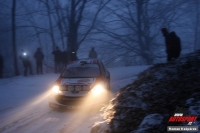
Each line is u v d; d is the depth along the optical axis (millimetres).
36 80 14727
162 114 4516
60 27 22578
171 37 9711
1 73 17031
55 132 5629
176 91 5121
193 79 5441
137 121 4695
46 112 7457
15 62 20078
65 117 6840
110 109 5855
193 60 6512
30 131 5801
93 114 7012
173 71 6211
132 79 12797
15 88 12352
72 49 19875
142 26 25453
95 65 8719
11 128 6102
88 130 5621
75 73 8227
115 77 14188
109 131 4676
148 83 6035
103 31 25250
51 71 24922
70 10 20594
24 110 7836
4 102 9250
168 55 9836
